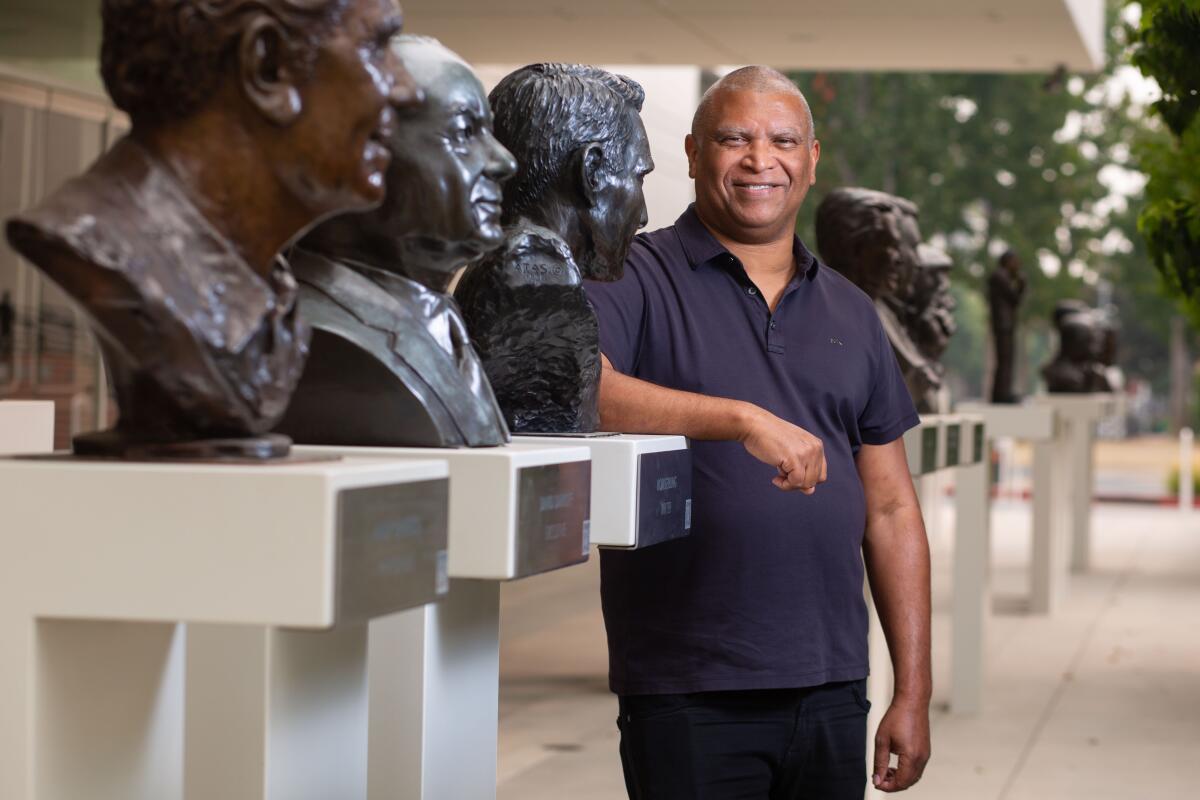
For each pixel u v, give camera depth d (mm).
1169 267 6793
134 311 2021
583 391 3008
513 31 12258
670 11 11719
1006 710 8359
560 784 6461
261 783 2537
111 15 2086
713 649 3486
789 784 3611
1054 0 11586
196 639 2557
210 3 2043
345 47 2080
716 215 3664
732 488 3508
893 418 3836
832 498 3588
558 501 2557
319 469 1996
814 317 3678
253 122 2082
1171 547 17031
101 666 2191
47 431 3781
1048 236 36469
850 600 3629
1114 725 7984
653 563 3527
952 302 7504
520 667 9148
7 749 2059
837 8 11766
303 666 2621
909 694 3779
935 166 35062
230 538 1984
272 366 2150
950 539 17375
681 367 3594
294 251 2553
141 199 2059
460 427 2539
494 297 2918
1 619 2051
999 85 36062
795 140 3650
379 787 2840
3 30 9031
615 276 3211
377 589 2061
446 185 2525
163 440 2123
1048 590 11945
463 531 2396
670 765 3504
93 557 2023
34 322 9383
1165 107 6020
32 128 9359
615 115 3131
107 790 2221
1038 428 9547
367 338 2504
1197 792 6641
